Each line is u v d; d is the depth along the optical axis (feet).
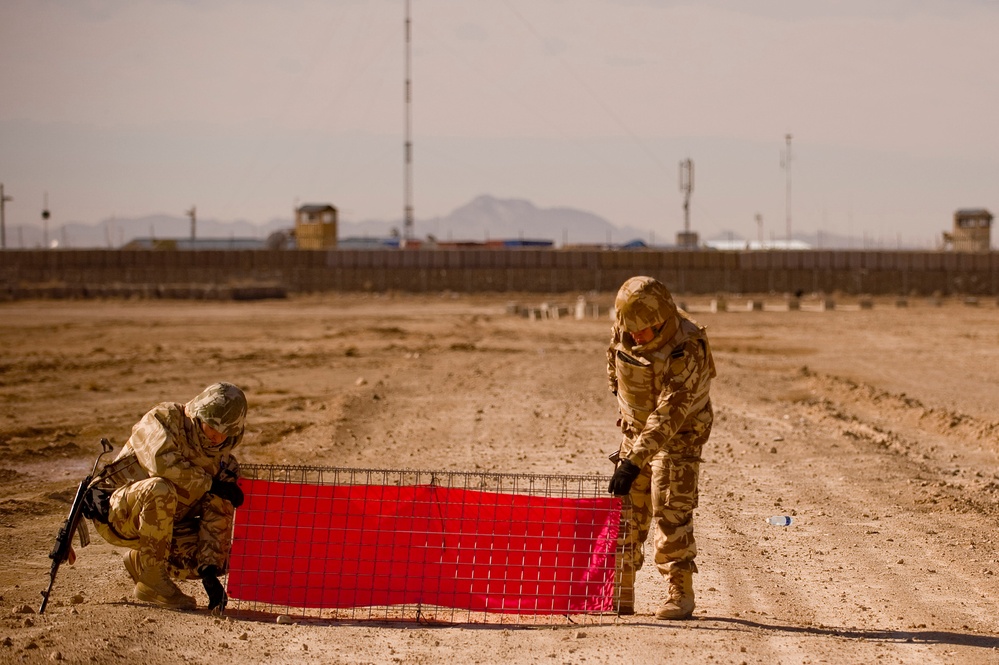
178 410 51.47
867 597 56.13
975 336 329.93
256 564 51.65
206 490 50.96
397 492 51.72
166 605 51.83
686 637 46.55
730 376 200.75
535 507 51.49
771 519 76.43
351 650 45.09
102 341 305.73
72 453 110.83
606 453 108.06
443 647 45.50
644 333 48.21
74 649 42.83
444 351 269.03
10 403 154.30
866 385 178.19
